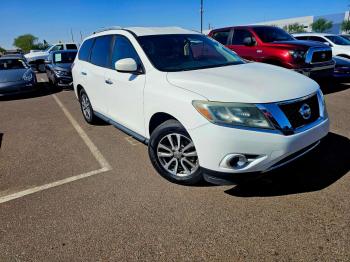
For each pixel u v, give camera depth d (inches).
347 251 89.6
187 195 123.2
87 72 201.2
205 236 99.6
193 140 112.3
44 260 93.7
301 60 272.8
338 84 346.3
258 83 115.4
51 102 342.3
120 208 117.6
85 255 94.7
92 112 215.5
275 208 111.2
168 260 91.0
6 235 105.9
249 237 97.7
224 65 149.3
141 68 142.7
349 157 146.4
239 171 105.9
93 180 141.6
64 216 114.7
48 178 146.6
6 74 373.1
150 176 141.6
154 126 139.9
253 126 102.6
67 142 196.4
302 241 94.4
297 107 110.1
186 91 115.8
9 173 154.6
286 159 109.3
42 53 856.3
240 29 334.6
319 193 118.5
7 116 281.7
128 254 94.2
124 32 163.6
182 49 154.5
